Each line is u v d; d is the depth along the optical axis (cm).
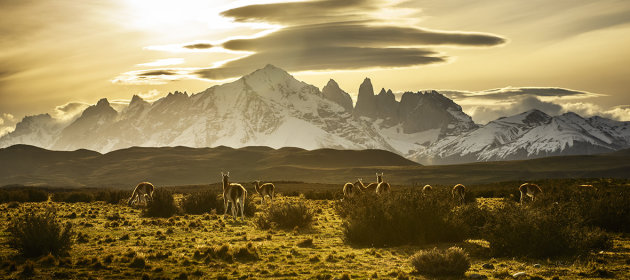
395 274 1686
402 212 2311
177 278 1655
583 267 1733
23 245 1939
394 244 2292
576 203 2678
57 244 1977
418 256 1725
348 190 4275
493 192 5994
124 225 3034
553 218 1975
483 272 1705
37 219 2002
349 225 2419
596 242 2083
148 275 1641
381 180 4572
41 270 1722
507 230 1989
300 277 1678
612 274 1625
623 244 2181
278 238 2559
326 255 2039
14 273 1661
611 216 2591
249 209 3753
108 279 1633
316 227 3017
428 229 2294
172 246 2238
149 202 3691
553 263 1809
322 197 6094
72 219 3353
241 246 2103
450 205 2495
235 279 1656
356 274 1700
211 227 2955
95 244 2291
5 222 3027
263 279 1650
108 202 5322
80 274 1681
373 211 2372
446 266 1666
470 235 2417
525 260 1891
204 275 1703
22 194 5569
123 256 1919
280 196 6600
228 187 3372
